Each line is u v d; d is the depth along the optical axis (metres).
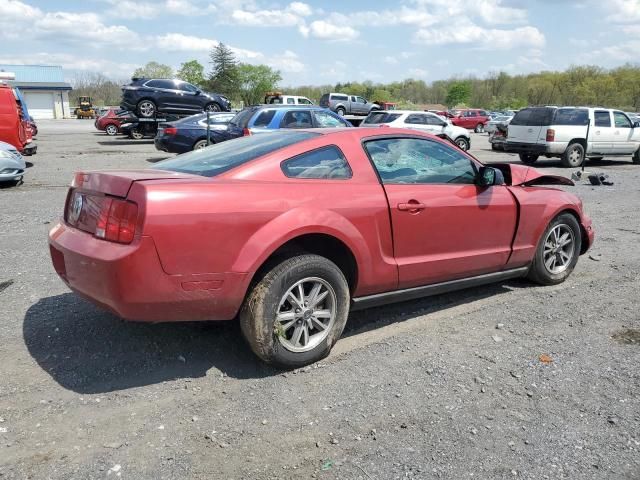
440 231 4.24
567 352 3.90
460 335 4.18
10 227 7.43
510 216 4.75
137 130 26.00
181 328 4.14
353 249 3.74
